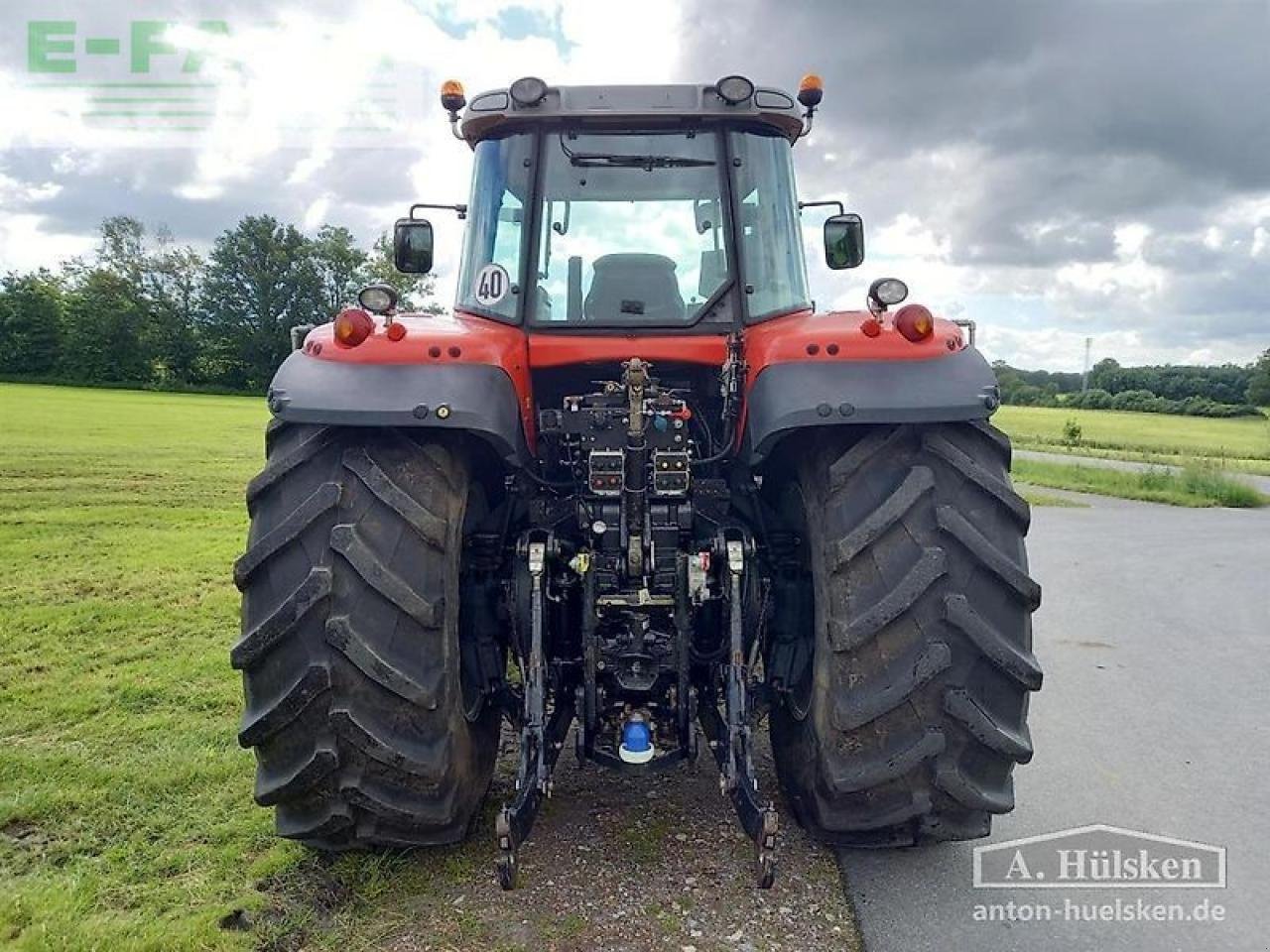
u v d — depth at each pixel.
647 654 3.06
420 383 2.73
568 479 3.59
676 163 3.52
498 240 3.54
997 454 2.90
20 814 3.22
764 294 3.52
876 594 2.69
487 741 3.30
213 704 4.31
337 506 2.66
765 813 2.63
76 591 6.48
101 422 25.70
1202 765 4.02
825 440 2.91
